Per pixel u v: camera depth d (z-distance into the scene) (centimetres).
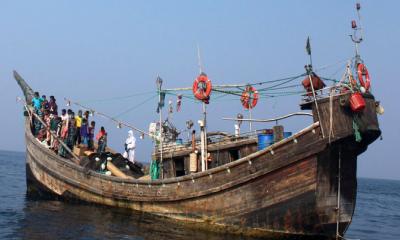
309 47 1717
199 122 1973
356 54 1662
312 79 1719
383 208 4619
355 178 1761
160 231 1848
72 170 2586
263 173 1711
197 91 1997
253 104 2111
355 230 2569
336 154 1677
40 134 3058
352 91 1611
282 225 1703
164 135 2331
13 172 6134
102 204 2414
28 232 1744
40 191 2889
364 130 1609
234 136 1955
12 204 2481
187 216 1970
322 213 1672
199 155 2044
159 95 2242
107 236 1738
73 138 2838
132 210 2239
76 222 1995
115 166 2533
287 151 1670
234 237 1758
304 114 1748
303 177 1659
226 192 1819
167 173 2228
